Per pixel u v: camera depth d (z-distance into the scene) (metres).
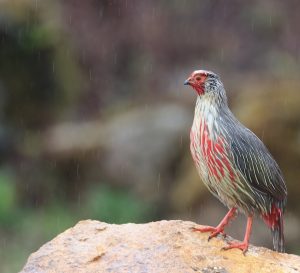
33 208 16.53
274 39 20.64
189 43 20.36
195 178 15.76
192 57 20.38
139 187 16.22
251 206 8.41
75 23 19.33
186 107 17.72
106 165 16.66
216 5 20.83
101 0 19.70
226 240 8.01
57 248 7.81
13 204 16.22
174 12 20.50
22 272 7.52
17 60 18.41
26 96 18.47
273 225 8.65
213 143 8.16
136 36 19.91
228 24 20.80
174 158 16.44
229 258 7.76
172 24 20.36
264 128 15.45
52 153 17.20
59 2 19.39
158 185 16.17
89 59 19.52
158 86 19.69
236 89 17.77
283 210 8.70
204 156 8.25
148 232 8.00
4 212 15.71
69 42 19.19
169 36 20.19
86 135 17.53
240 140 8.25
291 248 14.37
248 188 8.31
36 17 18.59
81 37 19.41
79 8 19.44
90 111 19.22
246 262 7.72
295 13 20.41
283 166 15.12
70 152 16.97
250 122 15.62
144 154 16.50
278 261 7.84
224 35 20.73
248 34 20.75
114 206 15.86
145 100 19.12
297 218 14.80
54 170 17.05
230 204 8.45
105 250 7.72
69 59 19.12
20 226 15.58
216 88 8.31
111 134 17.11
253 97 16.56
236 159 8.20
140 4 20.02
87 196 16.52
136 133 16.81
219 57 20.55
